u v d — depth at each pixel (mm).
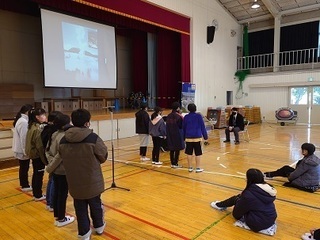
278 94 12641
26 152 2990
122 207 2973
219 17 11969
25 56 7773
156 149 4828
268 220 2359
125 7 7641
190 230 2451
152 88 10703
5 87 7223
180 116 4484
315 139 7668
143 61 10836
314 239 2217
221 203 2865
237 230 2441
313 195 3287
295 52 12492
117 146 6660
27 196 3324
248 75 13367
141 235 2365
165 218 2699
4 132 4891
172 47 10641
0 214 2818
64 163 2051
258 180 2479
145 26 9773
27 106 3346
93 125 7051
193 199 3199
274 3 11594
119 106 10609
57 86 7242
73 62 7633
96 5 6867
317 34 11961
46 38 6930
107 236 2348
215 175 4180
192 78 10508
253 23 13648
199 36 10719
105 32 8570
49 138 2508
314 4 11461
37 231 2455
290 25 12602
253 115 12406
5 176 4199
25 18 7738
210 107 11266
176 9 9422
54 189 2502
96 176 2086
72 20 7559
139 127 5145
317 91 11664
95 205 2277
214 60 11781
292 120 11492
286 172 3848
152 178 4047
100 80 8484
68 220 2598
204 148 6375
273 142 7215
